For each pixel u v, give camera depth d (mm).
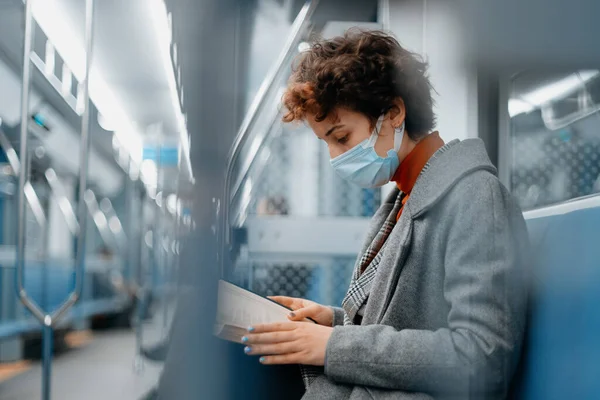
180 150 1202
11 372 4809
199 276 1188
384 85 1380
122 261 8898
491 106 1596
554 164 1726
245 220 1874
